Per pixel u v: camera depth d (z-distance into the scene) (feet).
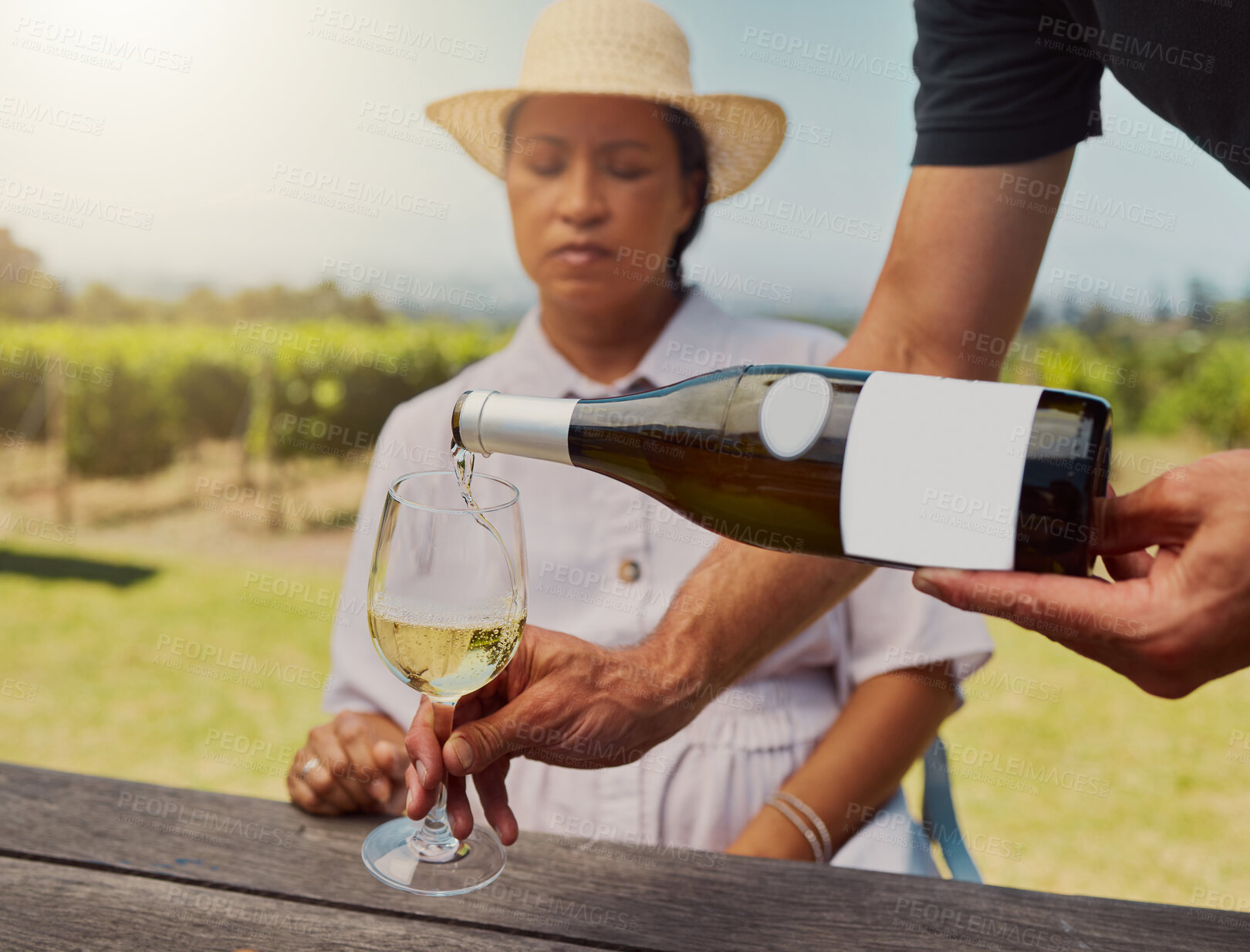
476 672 2.42
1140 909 2.62
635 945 2.38
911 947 2.42
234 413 19.52
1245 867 9.47
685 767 4.56
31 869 2.52
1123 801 10.85
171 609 15.20
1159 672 1.98
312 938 2.33
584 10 5.18
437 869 2.60
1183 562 1.87
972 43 3.20
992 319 3.43
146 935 2.30
